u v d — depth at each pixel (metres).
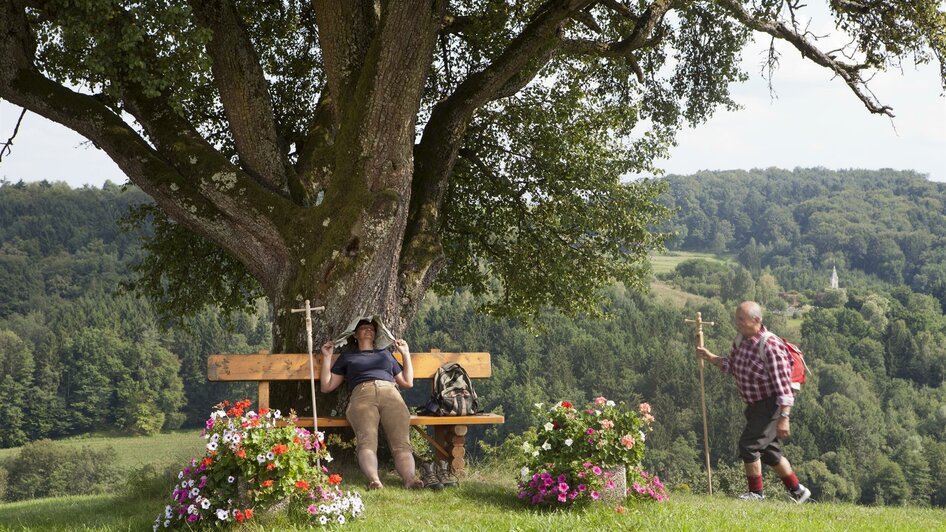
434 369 8.65
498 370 108.25
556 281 17.45
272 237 9.45
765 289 194.88
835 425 100.69
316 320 9.02
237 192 9.55
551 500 6.75
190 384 124.81
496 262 17.81
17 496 93.25
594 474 6.59
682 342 125.94
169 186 9.67
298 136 14.38
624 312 136.12
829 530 5.67
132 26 8.84
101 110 9.98
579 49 11.94
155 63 9.66
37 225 169.88
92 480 94.75
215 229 9.67
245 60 10.37
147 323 129.50
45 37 10.95
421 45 8.96
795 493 7.32
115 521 6.64
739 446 7.37
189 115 14.18
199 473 6.11
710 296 188.12
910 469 99.19
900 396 121.62
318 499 6.18
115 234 173.50
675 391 107.06
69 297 154.00
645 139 17.25
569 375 110.31
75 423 119.81
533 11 13.20
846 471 94.38
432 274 10.92
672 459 93.25
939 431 112.81
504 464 9.23
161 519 6.06
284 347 9.22
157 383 121.94
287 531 5.72
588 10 13.55
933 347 132.00
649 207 17.77
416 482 7.42
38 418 117.31
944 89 12.62
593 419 6.86
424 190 11.23
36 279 154.75
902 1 12.51
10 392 116.88
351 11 9.66
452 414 8.27
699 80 16.06
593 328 124.69
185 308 16.84
